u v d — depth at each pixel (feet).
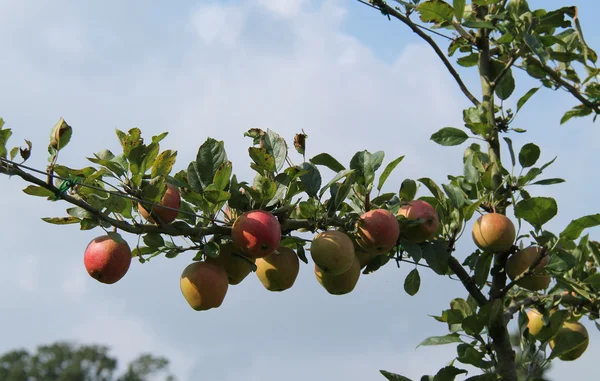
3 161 7.07
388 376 8.05
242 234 7.47
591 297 8.70
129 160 7.40
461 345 8.20
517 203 8.16
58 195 7.17
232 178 7.78
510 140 8.73
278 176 7.76
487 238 8.31
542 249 8.22
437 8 9.15
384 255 8.25
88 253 7.48
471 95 9.32
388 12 9.16
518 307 8.48
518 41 9.26
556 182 8.59
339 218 7.94
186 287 7.68
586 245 8.80
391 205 8.27
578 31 10.19
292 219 7.93
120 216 7.49
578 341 8.35
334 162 8.12
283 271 7.91
